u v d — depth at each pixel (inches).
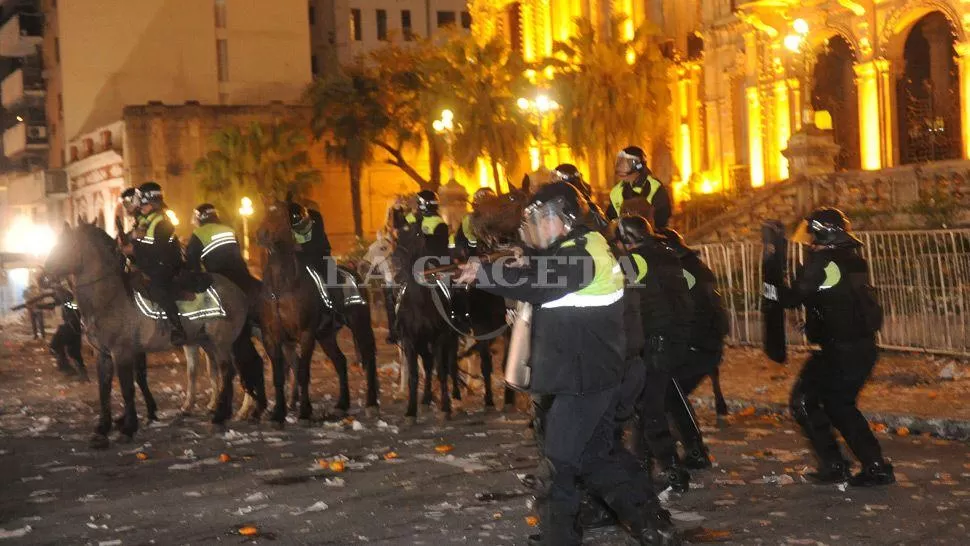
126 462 415.5
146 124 2031.3
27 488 369.7
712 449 395.2
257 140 1925.4
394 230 523.8
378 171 2230.6
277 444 444.5
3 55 2736.2
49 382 753.6
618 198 388.8
